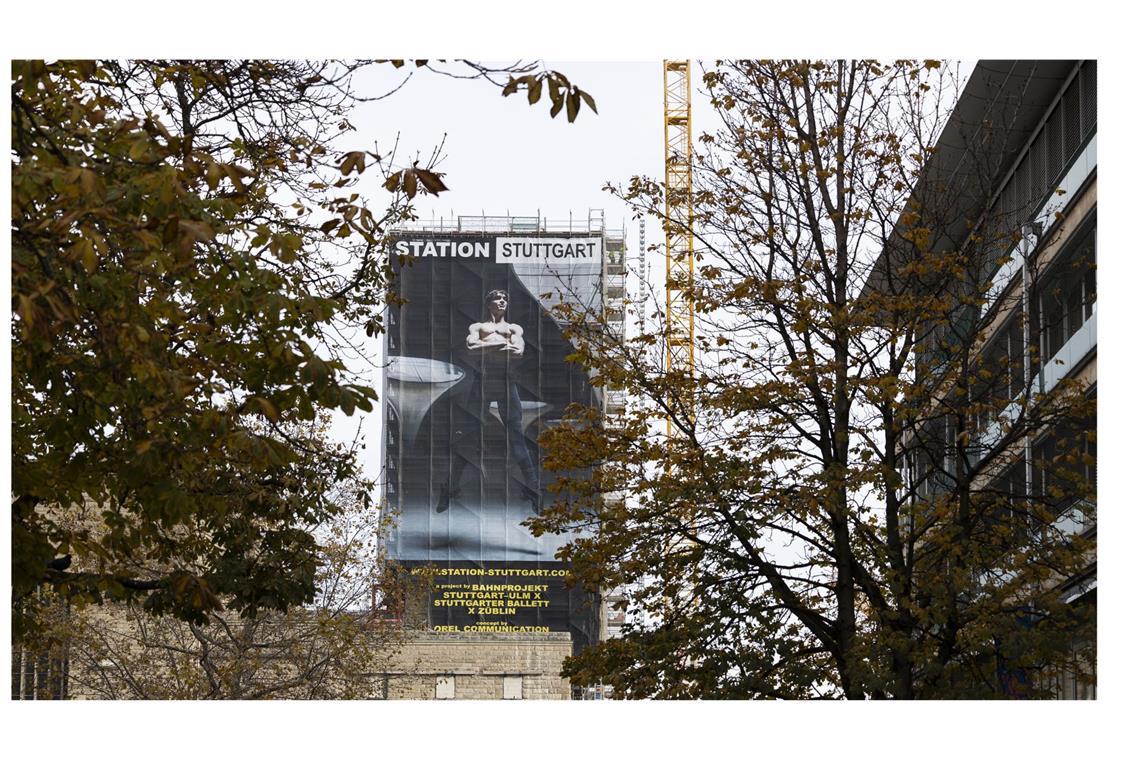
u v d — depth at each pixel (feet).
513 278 465.06
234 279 53.01
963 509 99.86
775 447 99.71
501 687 321.52
